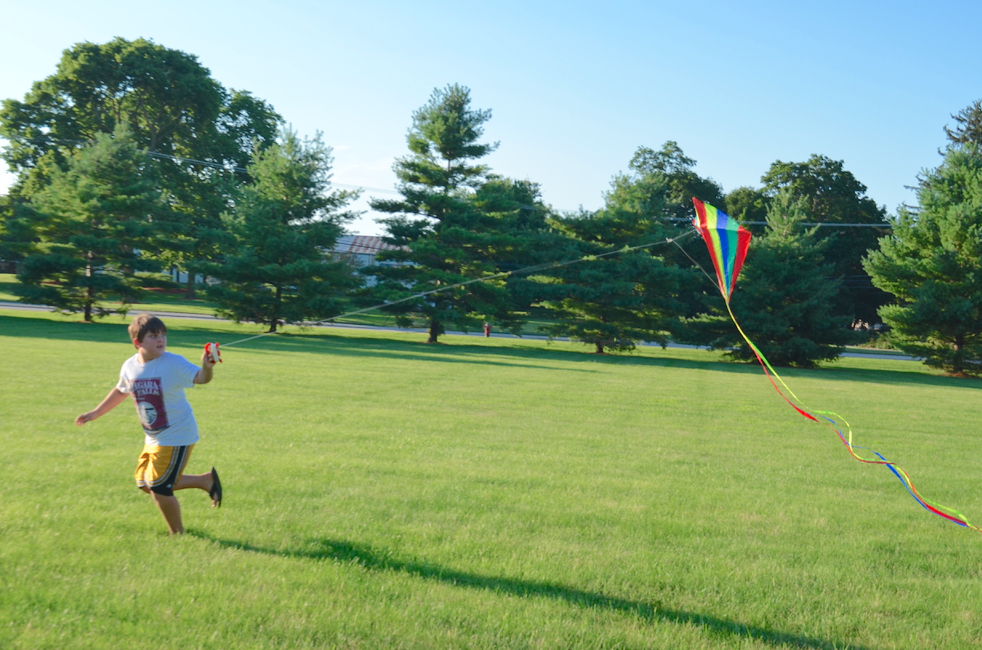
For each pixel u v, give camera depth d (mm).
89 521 5582
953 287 37531
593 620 4164
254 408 12977
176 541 5184
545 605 4320
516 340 50094
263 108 71500
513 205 44781
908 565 5672
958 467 10898
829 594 4852
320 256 44219
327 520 5992
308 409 13273
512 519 6359
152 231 41750
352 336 43938
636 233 45312
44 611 3885
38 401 12242
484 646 3732
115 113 62438
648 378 26000
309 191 43906
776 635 4121
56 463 7684
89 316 41375
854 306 72125
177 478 5340
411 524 6027
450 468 8586
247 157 68188
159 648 3523
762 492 8227
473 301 44656
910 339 39688
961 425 16484
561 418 14133
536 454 10008
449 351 35781
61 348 23391
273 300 42750
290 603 4117
